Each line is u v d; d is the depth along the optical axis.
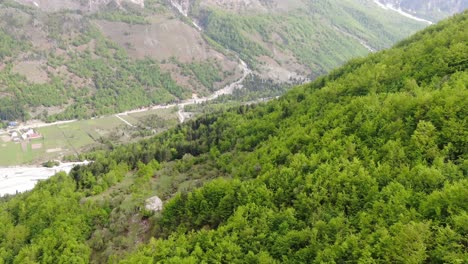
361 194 50.00
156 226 72.06
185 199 71.69
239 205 60.97
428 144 51.22
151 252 61.19
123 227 77.31
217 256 52.59
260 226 54.41
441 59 72.38
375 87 79.75
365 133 61.62
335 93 87.88
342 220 47.09
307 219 52.09
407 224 39.41
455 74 64.50
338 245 43.44
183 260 54.12
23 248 81.50
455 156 49.34
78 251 74.94
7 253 84.38
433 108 55.44
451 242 37.00
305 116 84.81
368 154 56.72
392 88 76.81
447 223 38.41
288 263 46.69
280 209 56.22
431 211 41.12
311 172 59.88
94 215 85.69
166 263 55.91
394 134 56.62
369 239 41.75
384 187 47.56
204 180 87.75
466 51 71.12
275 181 61.22
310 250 45.97
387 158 53.56
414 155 51.19
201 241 57.84
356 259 41.34
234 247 52.53
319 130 70.88
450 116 52.47
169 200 80.25
